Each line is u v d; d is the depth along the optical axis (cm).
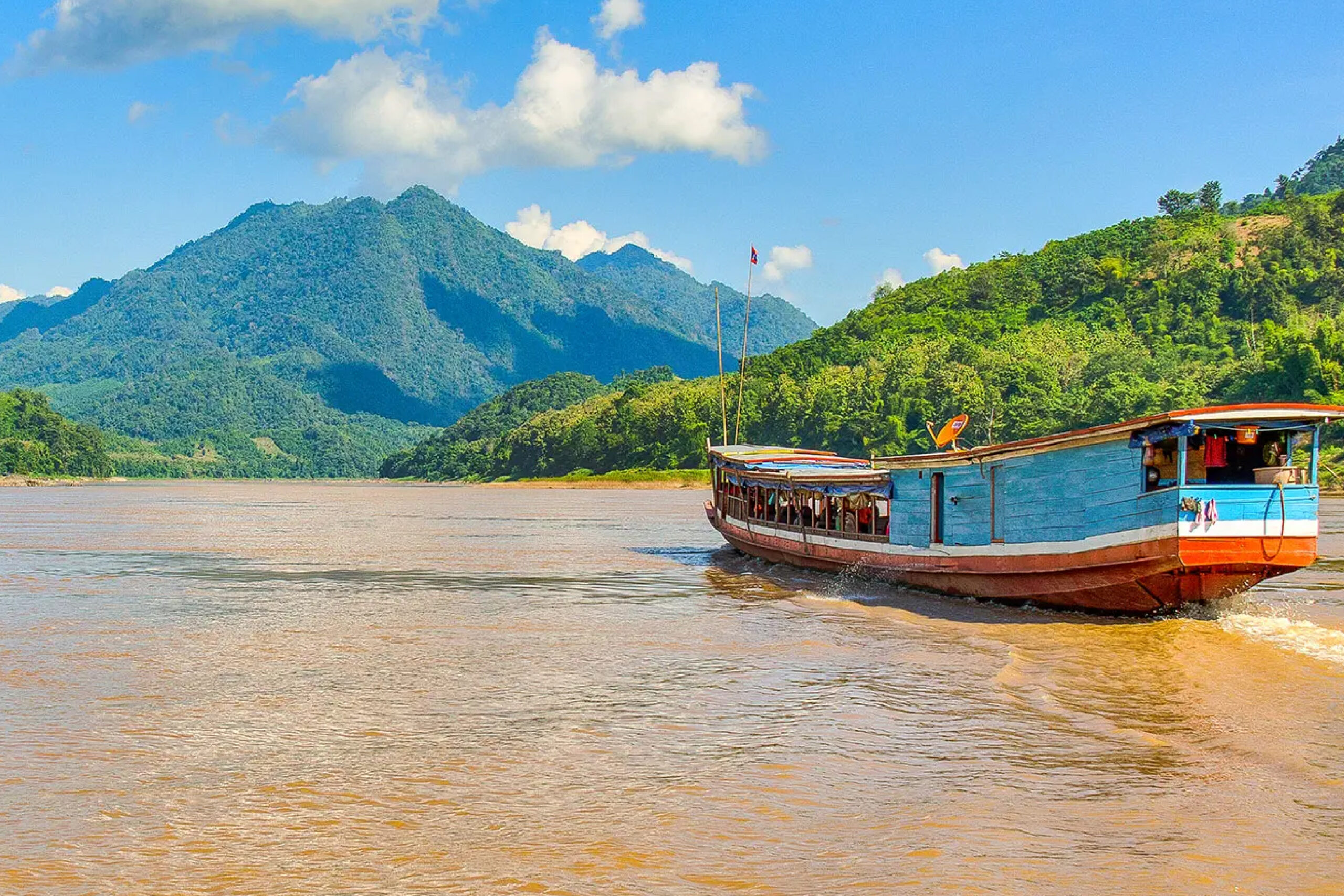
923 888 998
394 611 2805
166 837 1128
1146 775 1329
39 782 1302
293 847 1102
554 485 18212
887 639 2314
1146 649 2139
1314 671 1923
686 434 18550
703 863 1058
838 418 16425
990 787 1284
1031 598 2625
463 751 1438
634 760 1396
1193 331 17062
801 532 3569
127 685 1852
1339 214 19188
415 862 1063
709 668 2003
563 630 2472
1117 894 986
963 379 15562
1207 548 2212
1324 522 6028
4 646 2255
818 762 1387
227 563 4206
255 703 1712
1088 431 2361
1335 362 12262
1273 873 1034
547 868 1047
